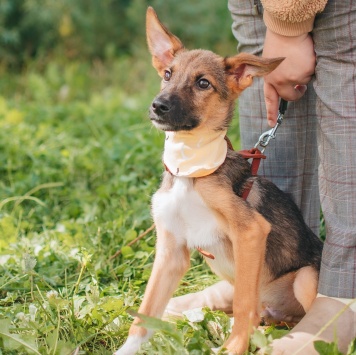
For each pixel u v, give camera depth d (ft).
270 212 13.98
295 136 15.33
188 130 13.05
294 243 14.26
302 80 13.24
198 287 16.12
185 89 13.35
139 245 17.60
